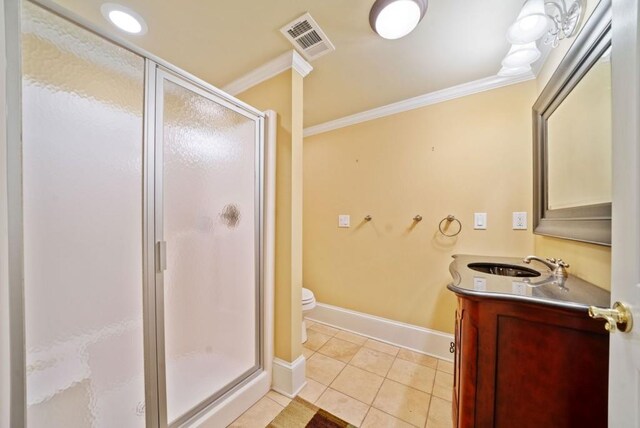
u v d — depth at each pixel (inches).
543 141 56.2
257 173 59.4
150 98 39.6
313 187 103.8
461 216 73.6
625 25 21.0
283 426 50.1
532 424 32.2
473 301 35.1
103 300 35.4
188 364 46.3
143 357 39.2
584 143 39.6
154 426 40.1
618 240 22.1
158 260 40.9
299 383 61.2
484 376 34.5
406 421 52.0
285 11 47.0
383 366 71.1
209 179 50.1
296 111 62.0
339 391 60.7
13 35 26.6
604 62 34.9
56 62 30.9
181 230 45.2
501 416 33.8
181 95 44.9
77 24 32.1
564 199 46.5
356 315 91.4
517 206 66.3
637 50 19.4
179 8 46.2
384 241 86.7
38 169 29.6
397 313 83.8
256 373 58.6
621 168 21.7
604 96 34.8
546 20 40.4
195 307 47.6
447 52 58.3
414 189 81.1
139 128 38.8
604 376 28.9
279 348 61.7
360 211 91.7
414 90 75.2
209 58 61.2
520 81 66.1
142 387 39.2
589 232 35.9
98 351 35.0
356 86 73.0
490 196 69.6
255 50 58.4
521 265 55.8
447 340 75.2
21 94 27.5
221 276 52.4
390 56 60.0
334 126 97.3
